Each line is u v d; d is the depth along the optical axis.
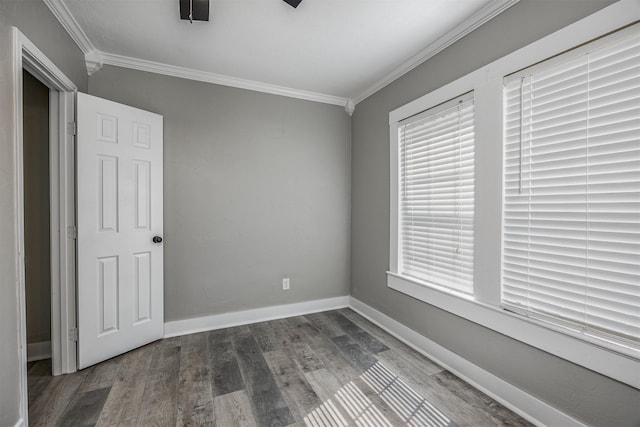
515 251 1.63
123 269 2.18
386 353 2.25
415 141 2.38
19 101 1.36
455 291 2.01
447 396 1.73
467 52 1.90
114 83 2.35
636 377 1.17
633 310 1.20
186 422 1.51
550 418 1.44
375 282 2.89
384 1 1.69
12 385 1.30
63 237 1.92
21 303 1.37
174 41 2.13
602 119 1.28
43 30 1.59
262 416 1.56
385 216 2.75
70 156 1.94
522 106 1.58
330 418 1.55
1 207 1.25
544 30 1.47
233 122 2.77
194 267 2.63
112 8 1.76
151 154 2.35
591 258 1.33
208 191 2.68
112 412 1.57
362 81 2.80
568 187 1.40
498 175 1.69
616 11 1.21
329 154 3.23
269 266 2.95
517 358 1.60
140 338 2.29
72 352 1.95
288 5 1.74
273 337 2.52
